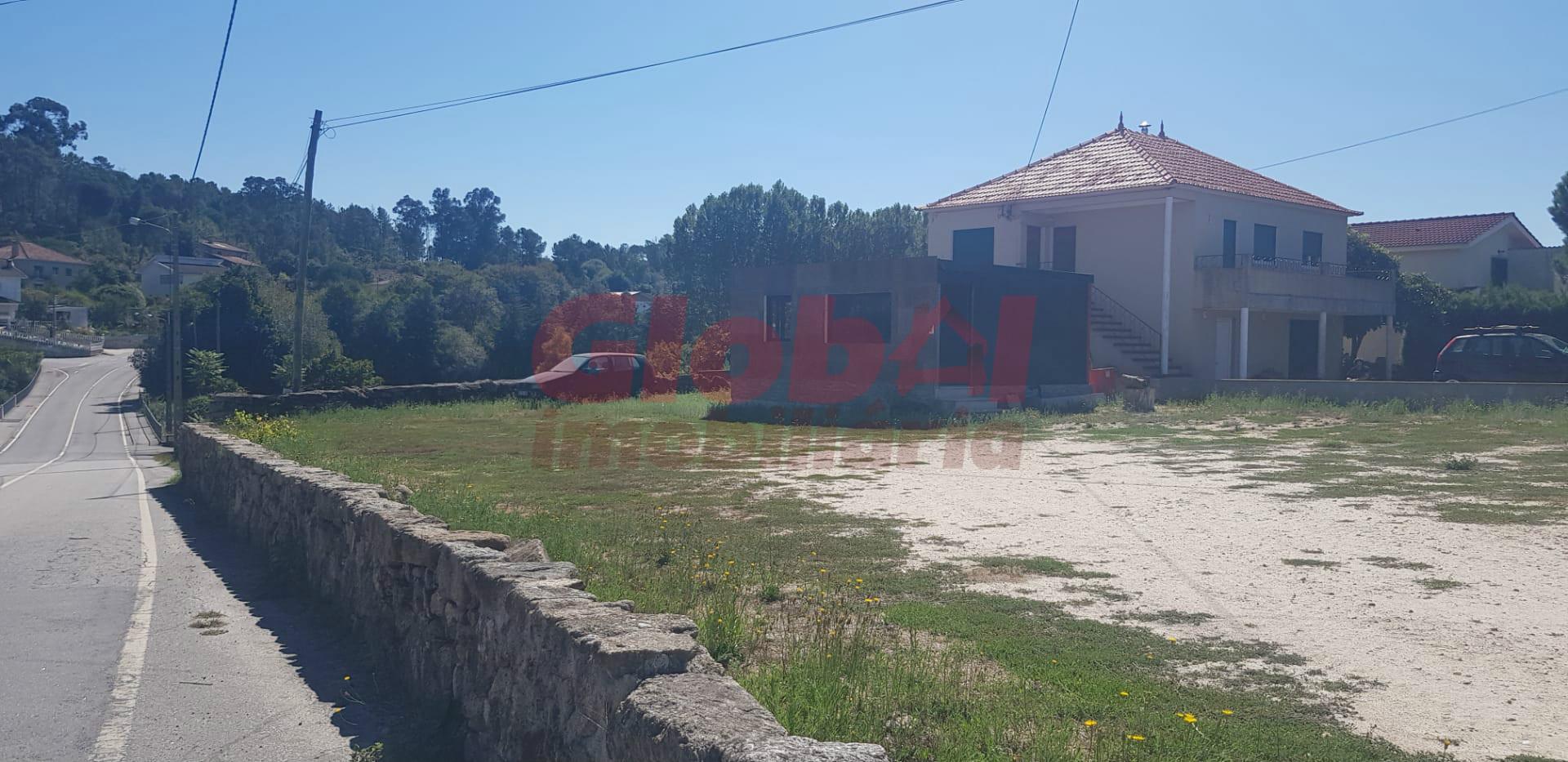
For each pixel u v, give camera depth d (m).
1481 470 12.84
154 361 60.19
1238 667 5.83
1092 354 30.09
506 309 56.97
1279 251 33.09
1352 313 32.44
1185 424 20.41
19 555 11.62
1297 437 17.45
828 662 5.41
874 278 24.06
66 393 66.62
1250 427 19.38
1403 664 5.83
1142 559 8.57
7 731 5.90
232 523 13.30
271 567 10.12
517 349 53.22
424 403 28.42
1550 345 25.02
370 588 7.45
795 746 3.12
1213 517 10.30
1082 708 5.16
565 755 4.26
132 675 6.98
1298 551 8.65
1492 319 35.56
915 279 23.25
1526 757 4.56
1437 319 36.47
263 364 50.78
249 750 5.61
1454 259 41.72
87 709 6.29
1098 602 7.27
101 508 16.16
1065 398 25.62
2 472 26.03
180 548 12.01
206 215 124.94
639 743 3.56
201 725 6.00
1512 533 9.11
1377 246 39.22
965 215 33.41
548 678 4.51
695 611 6.79
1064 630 6.59
